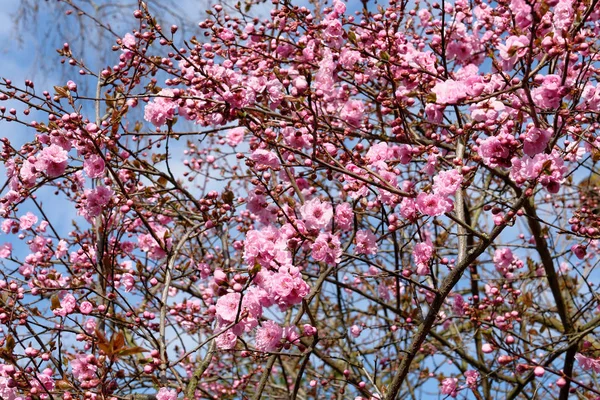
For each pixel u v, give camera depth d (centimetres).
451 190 333
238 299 329
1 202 429
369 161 376
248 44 484
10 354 337
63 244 487
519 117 346
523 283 586
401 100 382
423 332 371
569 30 344
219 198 490
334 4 416
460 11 452
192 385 417
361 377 530
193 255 544
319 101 394
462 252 399
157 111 390
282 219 406
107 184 432
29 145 422
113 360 303
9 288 404
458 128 370
